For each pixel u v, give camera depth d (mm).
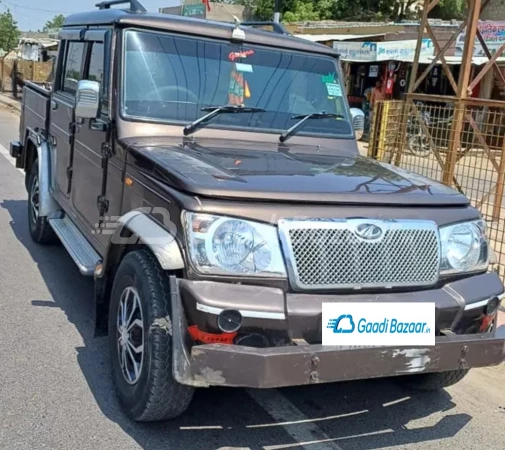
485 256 3707
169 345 3262
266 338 3096
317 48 5070
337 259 3215
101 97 4566
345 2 29812
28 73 25031
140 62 4418
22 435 3471
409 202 3471
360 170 4027
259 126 4598
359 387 4293
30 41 37094
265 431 3674
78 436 3492
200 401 3941
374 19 29406
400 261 3346
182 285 3092
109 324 3854
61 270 6160
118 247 3826
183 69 4512
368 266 3270
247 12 28922
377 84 19594
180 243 3148
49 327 4879
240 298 3049
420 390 4277
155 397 3324
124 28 4445
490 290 3584
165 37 4547
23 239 7074
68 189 5582
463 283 3541
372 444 3625
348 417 3900
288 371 2990
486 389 4414
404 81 18859
